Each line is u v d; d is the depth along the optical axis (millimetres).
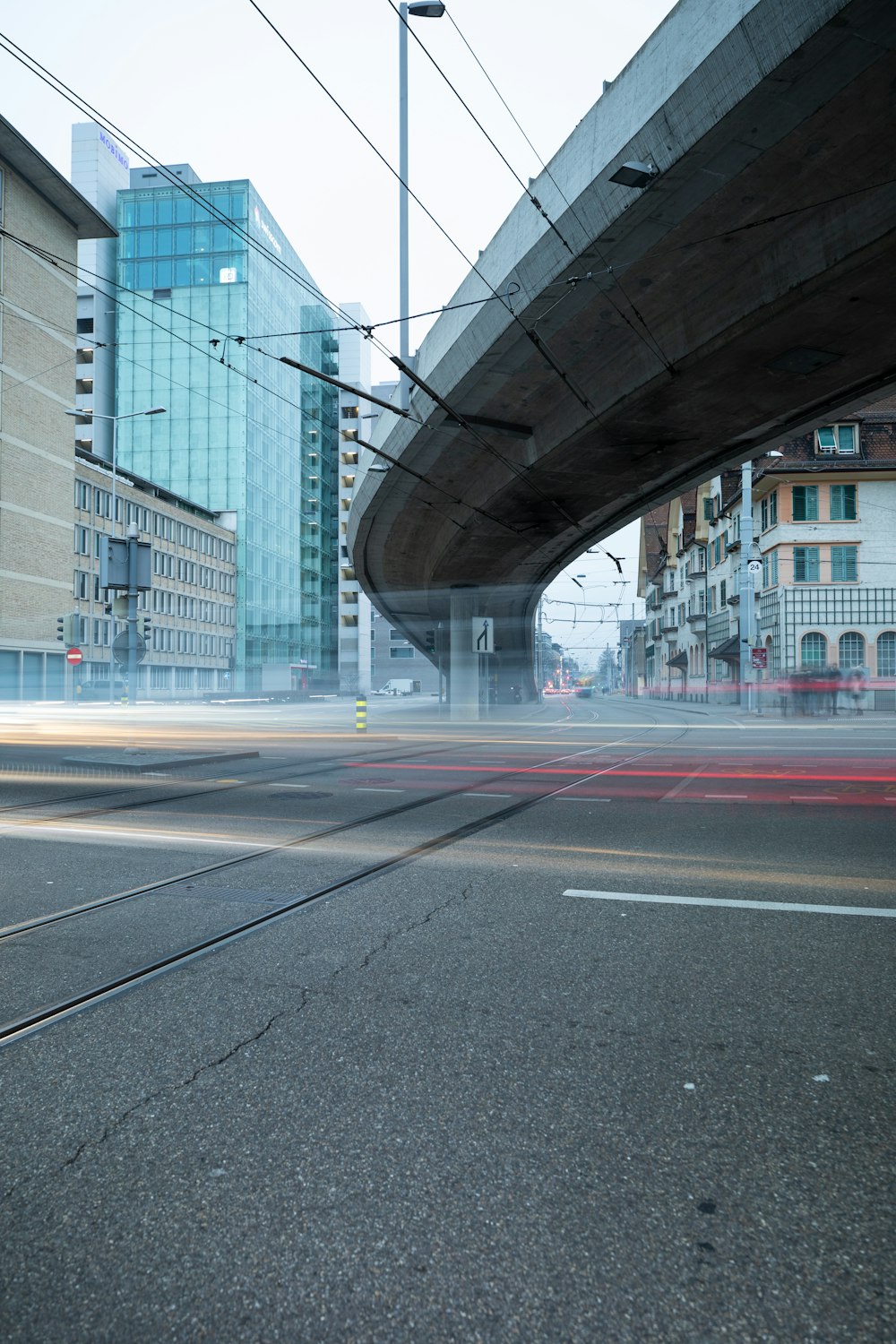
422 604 47562
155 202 77812
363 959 3912
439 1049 2936
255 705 58969
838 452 40625
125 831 7355
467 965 3814
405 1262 1876
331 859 6172
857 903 4883
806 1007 3293
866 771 12703
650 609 86562
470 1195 2109
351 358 102750
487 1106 2543
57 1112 2521
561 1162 2246
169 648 68312
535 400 21453
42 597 51281
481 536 33281
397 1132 2402
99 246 78000
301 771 12836
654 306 16859
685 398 19297
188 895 5125
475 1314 1729
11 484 48469
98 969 3775
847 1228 1966
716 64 11680
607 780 11508
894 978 3604
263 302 81312
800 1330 1673
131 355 78125
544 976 3668
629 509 29938
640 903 4910
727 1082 2682
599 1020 3186
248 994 3473
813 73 11297
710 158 12727
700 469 25438
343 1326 1704
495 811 8609
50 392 51594
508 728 27938
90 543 58094
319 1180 2178
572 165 14656
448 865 5984
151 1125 2443
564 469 24391
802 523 40688
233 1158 2279
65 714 35875
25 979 3645
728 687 51938
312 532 96625
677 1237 1943
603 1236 1952
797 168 12961
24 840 6965
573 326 17609
